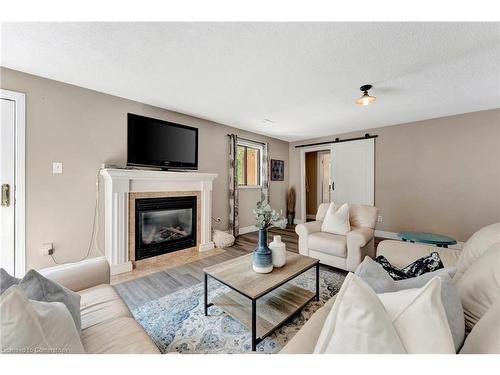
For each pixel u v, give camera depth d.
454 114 3.38
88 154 2.48
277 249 1.70
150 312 1.75
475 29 1.48
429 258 1.07
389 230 4.05
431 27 1.46
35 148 2.17
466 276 0.97
